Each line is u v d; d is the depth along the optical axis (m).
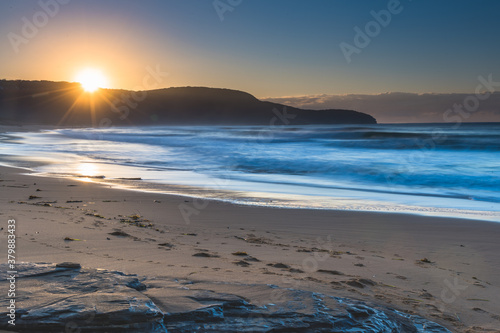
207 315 3.01
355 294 4.23
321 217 9.51
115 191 12.34
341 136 49.59
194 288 3.63
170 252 5.59
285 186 14.94
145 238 6.46
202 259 5.32
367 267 5.67
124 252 5.35
